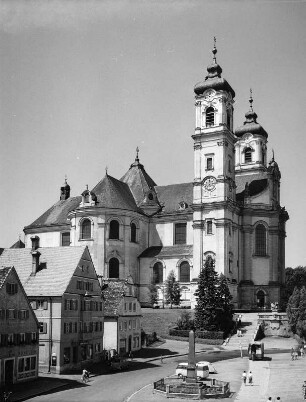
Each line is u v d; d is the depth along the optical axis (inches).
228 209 5128.0
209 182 5191.9
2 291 2605.8
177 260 5324.8
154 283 5383.9
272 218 5447.8
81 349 3230.8
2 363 2576.3
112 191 5398.6
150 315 4655.5
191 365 2623.0
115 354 3371.1
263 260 5369.1
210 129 5255.9
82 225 5305.1
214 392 2464.3
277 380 2780.5
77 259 3309.5
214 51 5428.2
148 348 3929.6
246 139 6082.7
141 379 2849.4
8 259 3437.5
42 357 3043.8
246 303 5270.7
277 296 5285.4
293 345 3998.5
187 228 5467.5
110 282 3826.3
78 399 2372.0
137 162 6156.5
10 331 2647.6
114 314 3590.1
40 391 2509.8
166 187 5920.3
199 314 4284.0
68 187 6466.5
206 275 4365.2
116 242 5251.0
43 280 3213.6
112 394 2485.2
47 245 6033.5
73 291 3201.3
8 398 2279.8
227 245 5068.9
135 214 5423.2
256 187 5541.3
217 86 5275.6
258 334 4288.9
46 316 3068.4
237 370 3070.9
